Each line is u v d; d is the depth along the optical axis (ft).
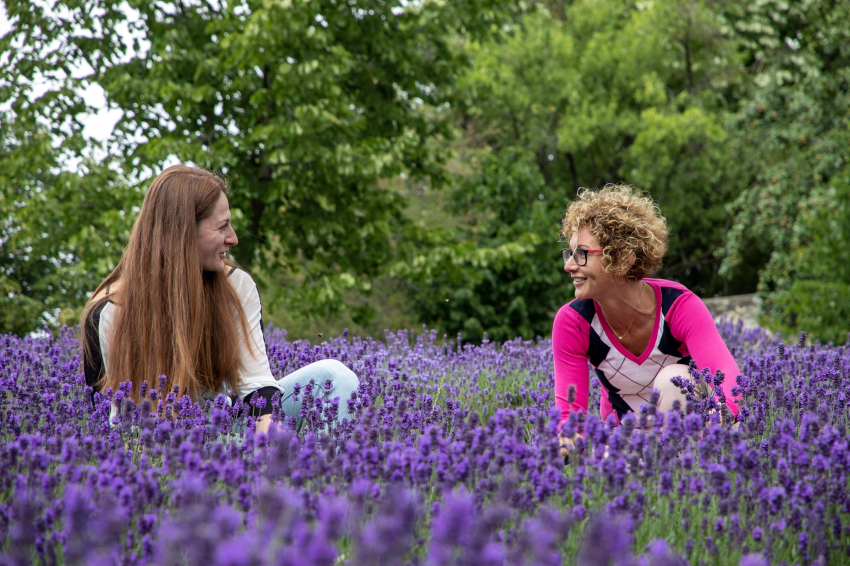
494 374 14.69
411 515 4.46
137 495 5.52
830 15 62.75
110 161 37.88
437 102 45.24
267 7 31.91
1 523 5.20
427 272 39.24
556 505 5.98
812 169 55.16
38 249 40.14
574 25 73.72
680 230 82.84
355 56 41.29
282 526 4.67
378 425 7.95
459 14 40.78
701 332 9.39
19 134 39.81
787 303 34.24
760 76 63.62
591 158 74.54
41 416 8.50
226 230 9.23
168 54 35.83
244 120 38.32
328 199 40.55
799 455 6.54
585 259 9.27
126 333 8.75
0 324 45.96
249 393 9.05
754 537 5.63
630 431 6.46
